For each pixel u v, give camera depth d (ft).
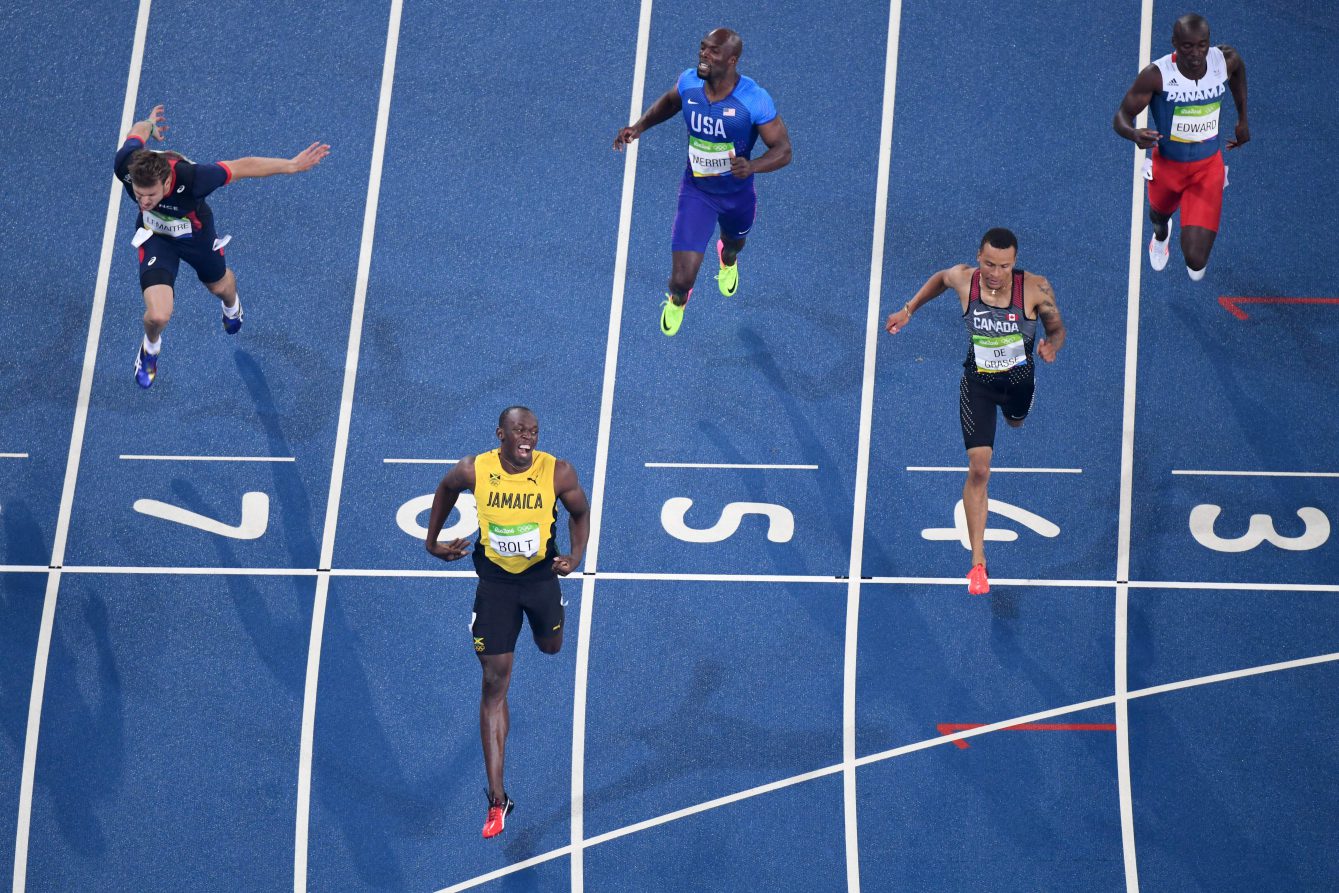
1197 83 111.96
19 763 110.11
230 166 110.11
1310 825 107.96
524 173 131.03
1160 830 108.06
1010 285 105.40
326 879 107.34
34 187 129.59
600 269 127.85
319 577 116.78
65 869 107.14
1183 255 127.24
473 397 123.03
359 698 112.98
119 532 117.80
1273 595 115.55
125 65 133.59
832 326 125.90
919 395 123.44
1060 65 133.80
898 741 111.45
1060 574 116.78
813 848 108.17
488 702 102.37
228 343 124.77
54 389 122.62
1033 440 121.60
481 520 97.96
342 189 130.21
